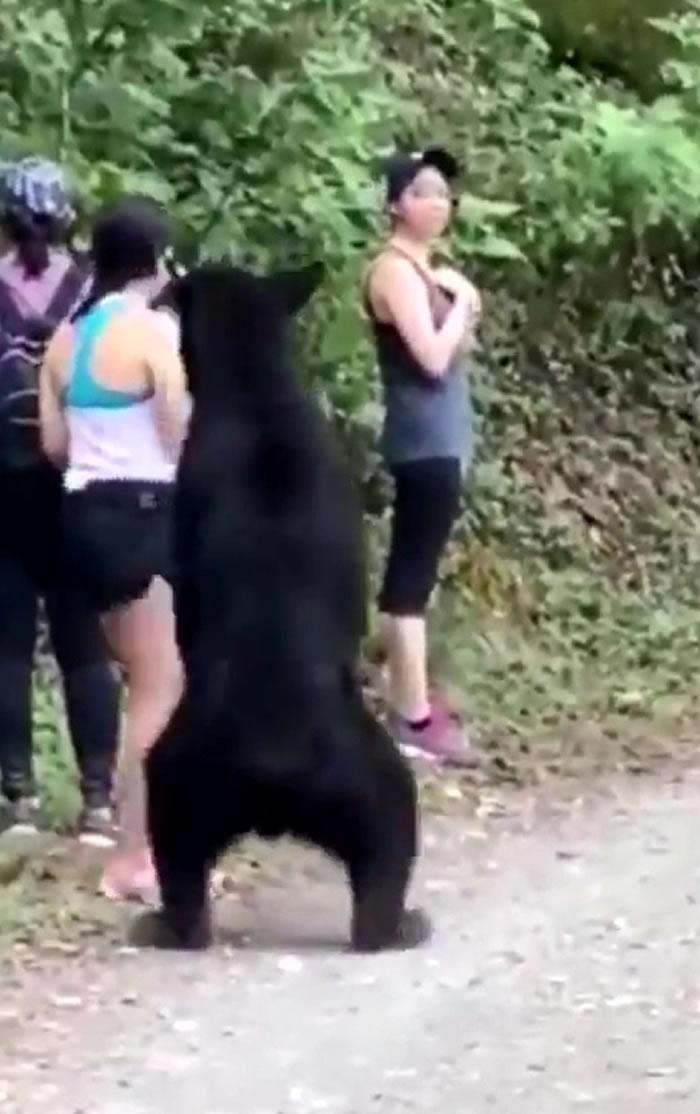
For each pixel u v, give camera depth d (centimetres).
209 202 1436
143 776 962
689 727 1436
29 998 870
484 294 1809
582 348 1925
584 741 1376
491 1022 838
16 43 1398
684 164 1886
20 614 1077
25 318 1053
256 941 949
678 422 1984
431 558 1263
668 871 1066
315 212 1458
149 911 961
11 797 1088
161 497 1004
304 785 899
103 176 1355
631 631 1661
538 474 1812
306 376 1446
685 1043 811
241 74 1462
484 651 1536
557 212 1833
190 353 933
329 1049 809
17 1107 756
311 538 909
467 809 1204
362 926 931
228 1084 775
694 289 2056
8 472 1053
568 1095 759
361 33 1697
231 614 900
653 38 2047
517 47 1948
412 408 1244
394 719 1284
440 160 1246
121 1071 790
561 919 981
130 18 1448
